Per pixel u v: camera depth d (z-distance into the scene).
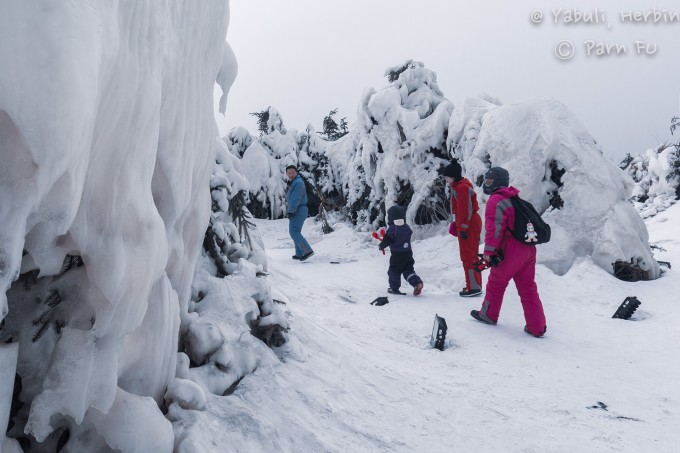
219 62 2.47
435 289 7.24
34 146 1.02
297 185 9.43
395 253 6.70
